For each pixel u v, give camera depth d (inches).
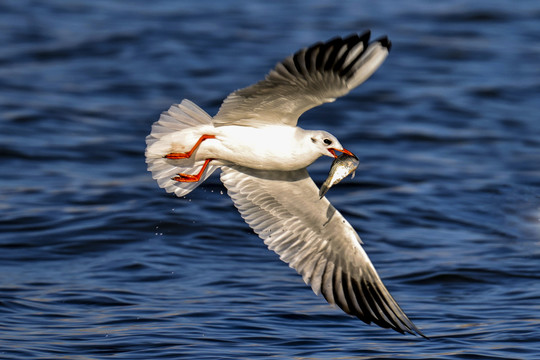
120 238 524.7
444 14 1202.0
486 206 617.9
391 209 603.8
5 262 486.6
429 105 872.3
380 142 764.0
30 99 840.9
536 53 1056.8
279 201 356.2
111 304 427.2
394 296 456.1
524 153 749.3
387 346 379.2
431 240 552.4
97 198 593.6
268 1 1273.4
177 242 523.5
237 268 490.6
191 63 977.5
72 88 887.7
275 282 470.3
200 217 560.7
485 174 689.0
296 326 404.5
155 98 864.9
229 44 1048.8
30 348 366.0
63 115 800.3
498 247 540.4
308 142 318.0
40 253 501.7
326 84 292.5
